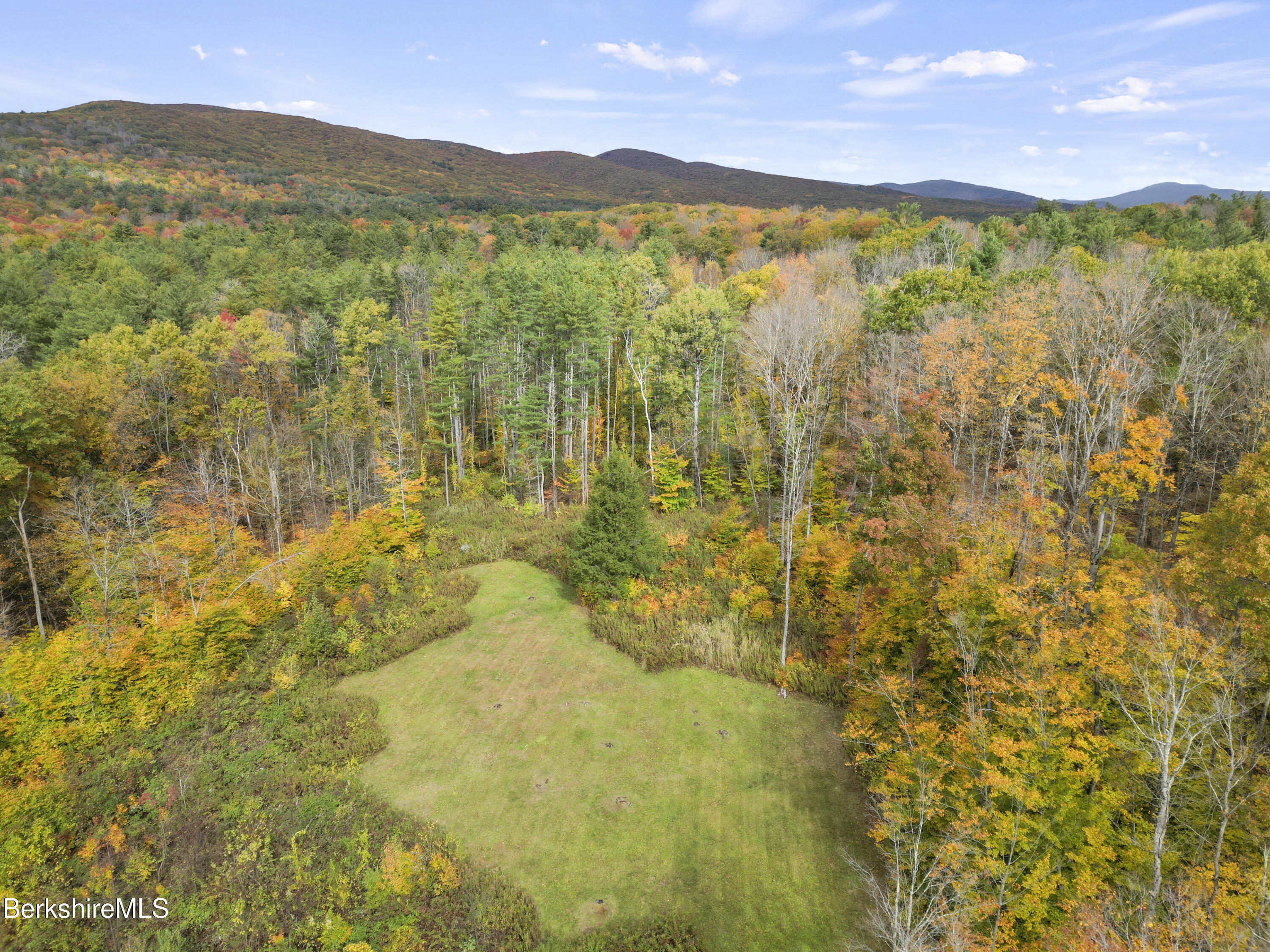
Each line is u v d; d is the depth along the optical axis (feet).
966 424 112.27
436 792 76.54
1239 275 119.96
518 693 95.45
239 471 152.56
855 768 79.41
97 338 172.35
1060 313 113.50
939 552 77.41
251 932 60.18
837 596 101.19
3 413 114.21
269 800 75.25
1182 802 57.93
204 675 96.12
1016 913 52.70
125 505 116.78
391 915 61.16
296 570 127.34
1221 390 104.42
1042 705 59.93
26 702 83.56
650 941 58.13
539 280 196.24
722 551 130.52
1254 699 60.75
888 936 51.55
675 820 72.23
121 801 74.64
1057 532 87.40
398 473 145.79
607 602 116.37
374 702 92.32
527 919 60.29
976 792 61.21
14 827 69.36
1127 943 48.37
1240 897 48.34
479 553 141.90
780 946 58.08
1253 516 61.98
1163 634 58.08
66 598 119.03
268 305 242.17
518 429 172.24
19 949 58.34
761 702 92.89
